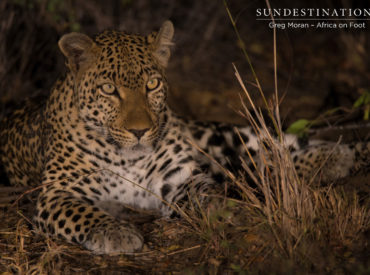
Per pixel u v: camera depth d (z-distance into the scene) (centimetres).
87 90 740
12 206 776
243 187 662
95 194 783
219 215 651
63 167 775
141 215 775
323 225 612
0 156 981
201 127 923
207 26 1714
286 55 1659
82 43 731
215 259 588
